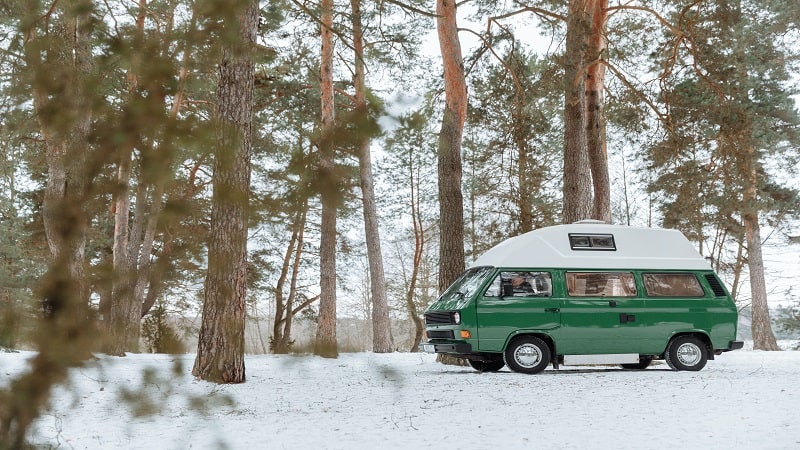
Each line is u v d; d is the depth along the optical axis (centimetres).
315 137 144
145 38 150
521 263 1510
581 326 1491
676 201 3275
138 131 144
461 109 1828
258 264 3356
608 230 1573
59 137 146
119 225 1952
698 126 2327
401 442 687
